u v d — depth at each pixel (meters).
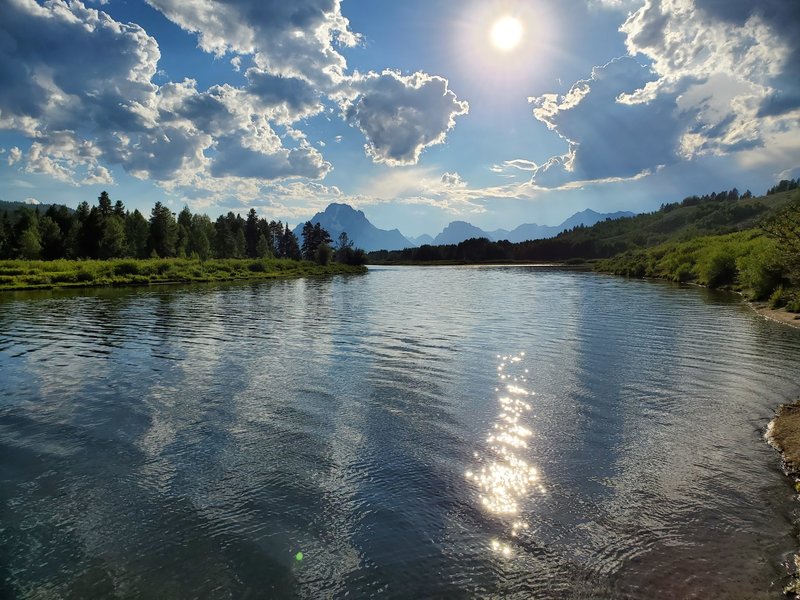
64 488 8.94
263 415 12.62
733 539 7.01
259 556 6.93
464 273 117.25
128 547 7.20
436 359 19.03
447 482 8.94
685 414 12.30
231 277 90.75
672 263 70.31
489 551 6.93
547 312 33.94
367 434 11.25
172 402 13.80
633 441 10.63
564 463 9.62
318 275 112.62
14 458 10.21
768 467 9.23
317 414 12.66
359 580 6.39
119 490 8.84
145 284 69.88
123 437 11.28
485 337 23.89
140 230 129.62
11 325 28.95
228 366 18.11
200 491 8.75
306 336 24.70
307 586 6.31
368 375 16.59
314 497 8.48
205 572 6.62
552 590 6.12
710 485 8.59
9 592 6.28
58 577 6.57
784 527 7.27
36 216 123.12
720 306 35.38
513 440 10.80
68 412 13.05
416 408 13.05
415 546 7.07
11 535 7.54
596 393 14.23
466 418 12.25
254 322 30.17
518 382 15.55
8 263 74.88
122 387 15.41
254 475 9.33
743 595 5.88
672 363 17.86
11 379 16.52
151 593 6.25
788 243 29.34
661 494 8.33
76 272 67.44
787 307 30.62
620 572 6.39
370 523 7.67
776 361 17.89
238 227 181.25
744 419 11.88
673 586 6.09
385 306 39.88
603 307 36.31
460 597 6.06
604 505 8.03
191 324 29.31
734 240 67.81
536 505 8.09
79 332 26.23
